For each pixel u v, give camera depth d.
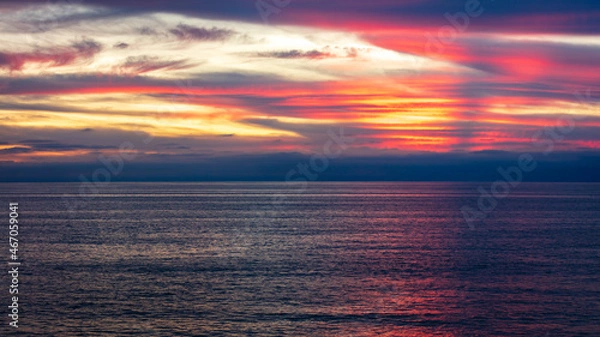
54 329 41.12
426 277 60.56
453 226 118.00
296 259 72.75
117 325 42.22
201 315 44.91
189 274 61.88
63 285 55.72
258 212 160.38
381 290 53.91
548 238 95.69
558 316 44.81
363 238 95.56
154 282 57.34
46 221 128.25
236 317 44.38
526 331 41.34
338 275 61.50
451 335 40.44
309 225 119.19
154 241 90.69
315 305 48.09
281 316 44.72
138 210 169.25
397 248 83.44
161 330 41.06
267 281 58.06
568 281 58.25
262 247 84.12
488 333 40.72
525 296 51.50
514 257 74.56
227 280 58.50
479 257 74.44
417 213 157.50
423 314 45.50
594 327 42.06
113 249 81.62
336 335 40.12
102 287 54.88
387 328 41.88
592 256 75.25
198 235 99.25
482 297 51.03
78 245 85.75
